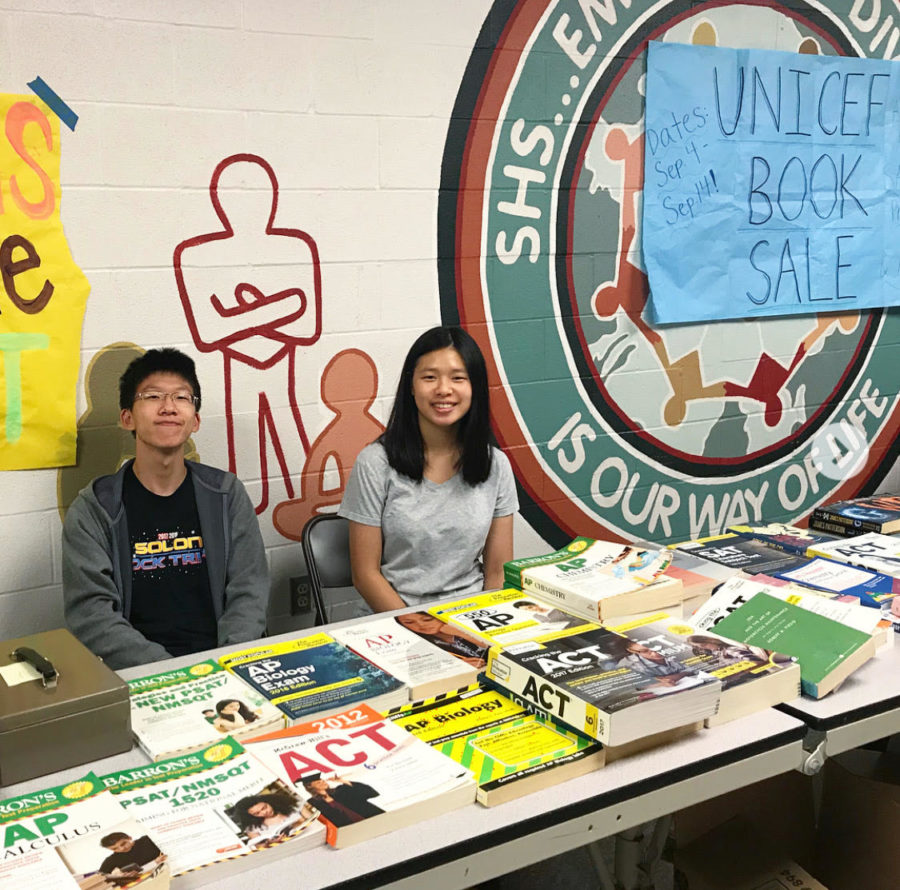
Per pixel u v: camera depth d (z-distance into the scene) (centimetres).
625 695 137
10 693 135
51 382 233
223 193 245
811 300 340
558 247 293
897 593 188
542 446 301
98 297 235
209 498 226
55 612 243
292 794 124
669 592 181
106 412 241
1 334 226
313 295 261
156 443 216
